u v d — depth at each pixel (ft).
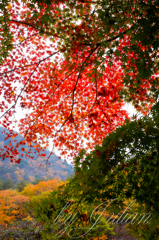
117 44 7.61
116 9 6.71
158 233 4.46
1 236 32.63
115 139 4.80
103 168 4.60
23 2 10.96
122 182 5.02
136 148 4.79
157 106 5.14
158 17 6.08
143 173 4.88
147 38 6.27
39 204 5.71
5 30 8.14
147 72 6.82
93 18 11.15
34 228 31.99
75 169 5.09
